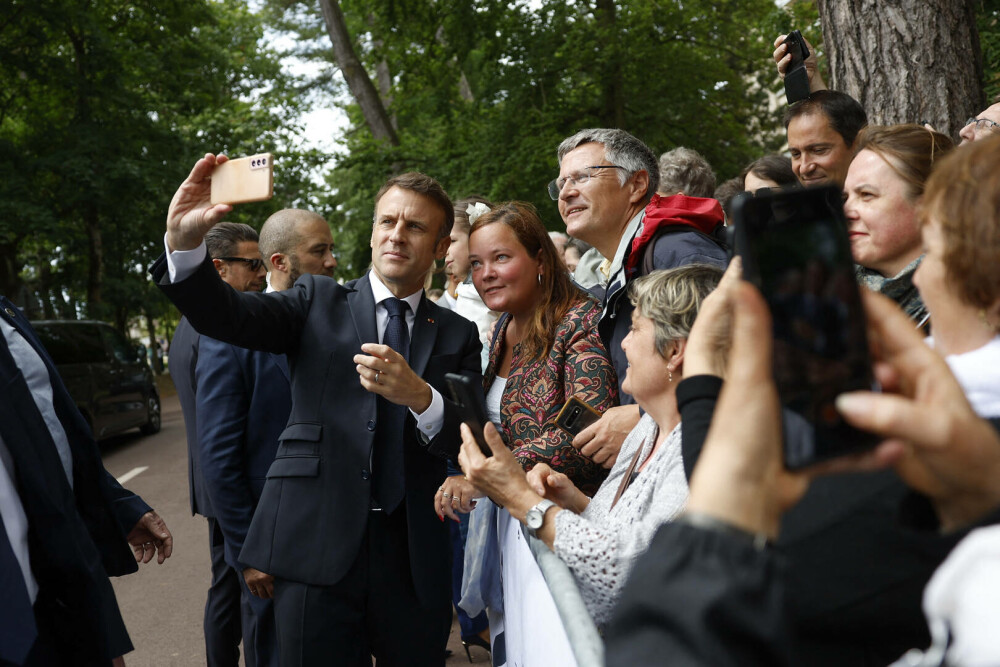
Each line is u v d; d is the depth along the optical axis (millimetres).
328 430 2373
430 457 2502
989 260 861
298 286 2551
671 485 1680
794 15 10523
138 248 23297
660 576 676
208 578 5426
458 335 2623
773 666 651
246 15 23281
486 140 15117
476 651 4023
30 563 2033
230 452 2900
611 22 14828
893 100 3924
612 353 2541
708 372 1160
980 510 806
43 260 23594
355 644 2357
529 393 2639
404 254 2469
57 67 17859
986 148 895
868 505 937
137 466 10500
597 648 1255
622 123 14891
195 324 2186
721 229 2674
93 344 11883
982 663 593
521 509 1795
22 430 1997
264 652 2875
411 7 15383
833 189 732
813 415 697
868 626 926
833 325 714
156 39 20469
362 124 18531
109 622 2158
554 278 2781
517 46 15016
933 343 1007
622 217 2930
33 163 17281
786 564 930
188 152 18719
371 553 2377
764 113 17891
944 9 3877
